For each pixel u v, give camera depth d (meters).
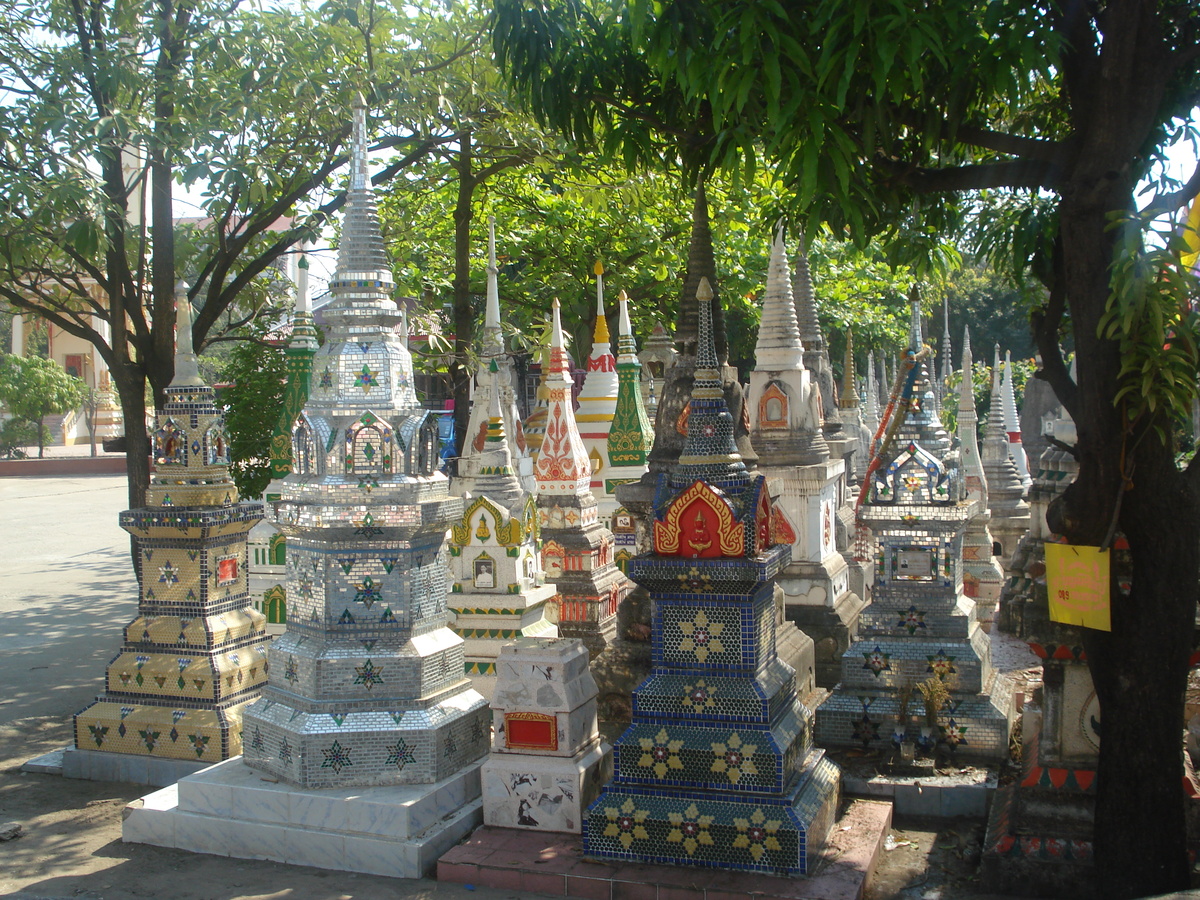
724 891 6.03
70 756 8.78
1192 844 6.42
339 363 7.62
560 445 10.45
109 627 14.94
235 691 8.70
